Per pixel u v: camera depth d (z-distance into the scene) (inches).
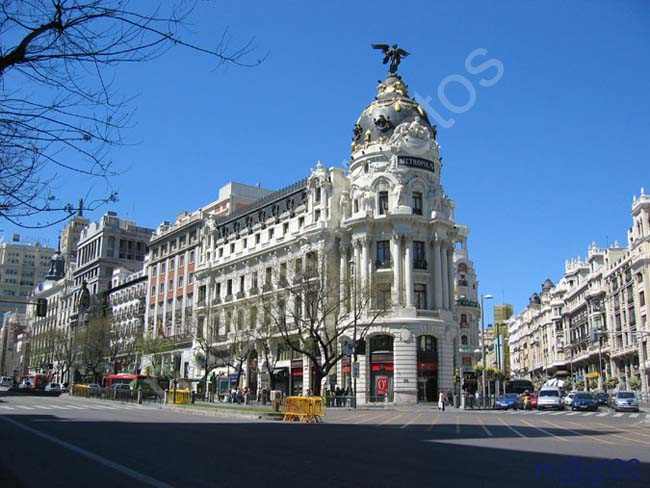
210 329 3051.2
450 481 505.4
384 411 1984.5
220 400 2817.4
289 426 1211.2
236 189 4074.8
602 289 4411.9
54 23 385.4
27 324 7155.5
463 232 4980.3
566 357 5423.2
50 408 1781.5
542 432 1069.1
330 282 2311.8
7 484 494.0
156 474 542.3
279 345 2960.1
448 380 2524.6
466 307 4591.5
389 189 2677.2
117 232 5378.9
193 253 3823.8
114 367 4274.1
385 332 2507.4
